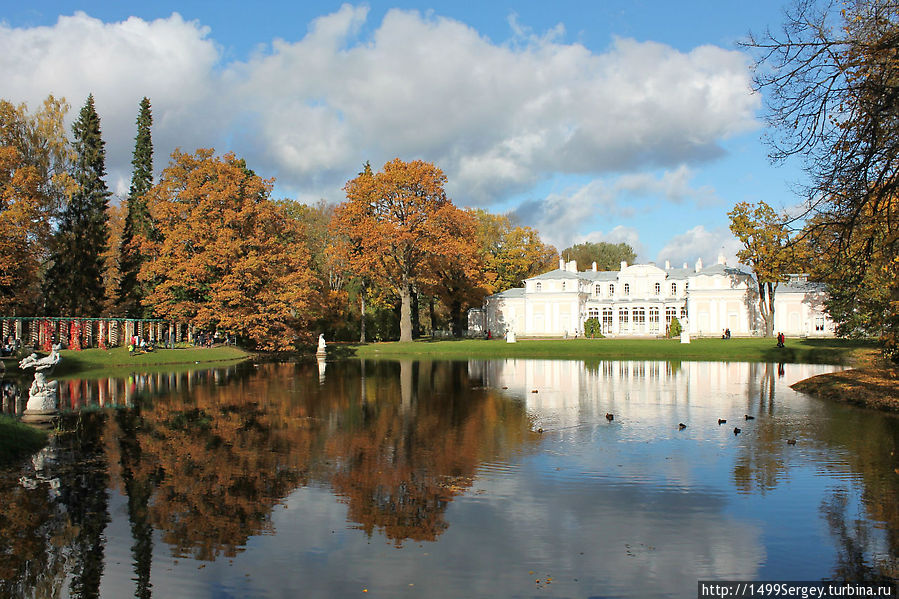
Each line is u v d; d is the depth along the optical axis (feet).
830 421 71.05
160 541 35.35
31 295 203.00
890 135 50.75
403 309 231.50
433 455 55.16
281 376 130.31
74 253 184.96
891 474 47.96
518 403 88.12
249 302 184.65
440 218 216.13
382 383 116.37
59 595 28.94
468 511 40.22
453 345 220.43
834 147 51.60
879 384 90.48
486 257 338.54
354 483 46.37
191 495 43.37
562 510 40.32
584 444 59.52
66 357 137.80
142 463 52.29
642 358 183.52
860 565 32.17
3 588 29.63
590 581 30.66
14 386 104.22
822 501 41.68
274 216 199.93
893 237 59.41
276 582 30.42
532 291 319.06
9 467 50.88
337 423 71.36
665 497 42.80
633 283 325.62
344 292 257.34
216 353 175.11
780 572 31.53
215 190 182.39
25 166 155.74
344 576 31.07
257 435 64.18
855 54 49.37
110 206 264.93
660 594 29.32
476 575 31.22
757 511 39.93
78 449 57.52
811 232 57.41
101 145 199.82
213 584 30.17
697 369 147.33
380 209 223.92
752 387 107.45
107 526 37.60
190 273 175.73
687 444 59.16
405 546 34.73
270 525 37.83
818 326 289.53
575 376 130.72
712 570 31.76
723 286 297.94
